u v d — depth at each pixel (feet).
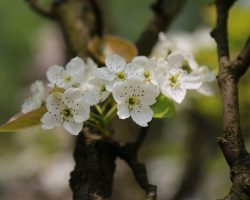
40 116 2.05
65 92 2.00
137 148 2.12
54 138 5.46
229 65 2.02
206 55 3.78
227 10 2.13
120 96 2.01
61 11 2.70
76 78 2.10
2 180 5.43
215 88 3.84
